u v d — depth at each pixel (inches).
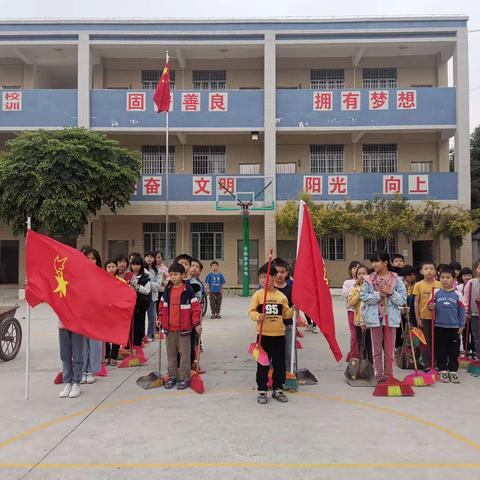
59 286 215.3
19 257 891.4
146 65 860.6
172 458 150.6
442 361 246.7
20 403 207.9
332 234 724.0
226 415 191.0
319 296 230.8
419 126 766.5
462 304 246.2
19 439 167.0
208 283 486.3
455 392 223.8
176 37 780.0
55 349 328.2
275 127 774.5
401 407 200.8
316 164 862.5
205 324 445.1
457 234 701.9
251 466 144.6
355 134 810.2
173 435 169.6
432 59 854.5
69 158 629.3
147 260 366.3
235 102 779.4
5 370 268.8
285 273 234.1
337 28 775.1
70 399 213.5
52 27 773.3
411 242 861.8
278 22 777.6
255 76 869.2
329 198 769.6
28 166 620.1
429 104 767.7
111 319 220.1
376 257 231.0
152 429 175.6
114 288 223.0
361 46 795.4
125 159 717.9
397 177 763.4
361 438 166.2
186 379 231.6
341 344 350.3
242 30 777.6
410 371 265.7
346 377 248.2
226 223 883.4
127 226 884.0
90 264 223.0
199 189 781.3
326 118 776.3
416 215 709.3
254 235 882.1
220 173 853.2
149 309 362.6
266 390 208.2
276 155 864.9
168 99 661.9
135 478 137.7
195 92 777.6
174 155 869.2
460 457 150.8
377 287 232.5
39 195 629.3
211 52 824.9
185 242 882.1
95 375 256.2
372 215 707.4
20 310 561.6
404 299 230.7
